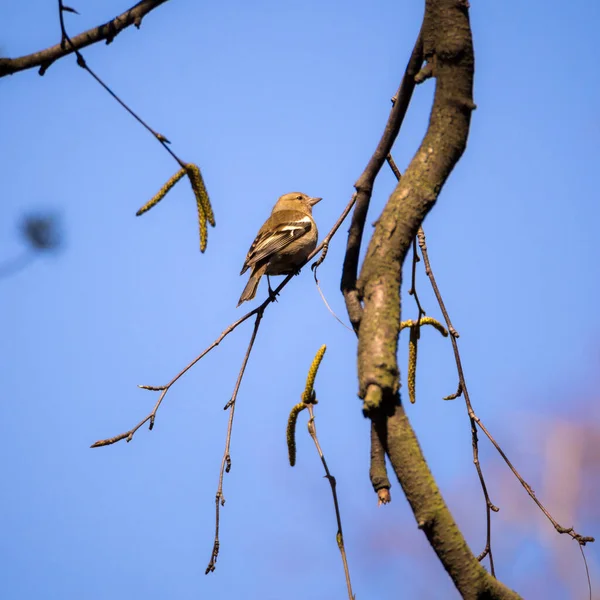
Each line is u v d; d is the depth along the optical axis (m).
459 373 7.80
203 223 7.00
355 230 7.30
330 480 6.81
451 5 5.77
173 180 7.16
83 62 6.19
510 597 4.79
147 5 6.62
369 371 4.87
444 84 5.78
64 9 6.43
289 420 7.65
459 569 4.71
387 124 7.49
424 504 4.75
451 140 5.66
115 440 8.08
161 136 6.41
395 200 5.53
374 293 5.22
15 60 6.61
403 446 4.81
